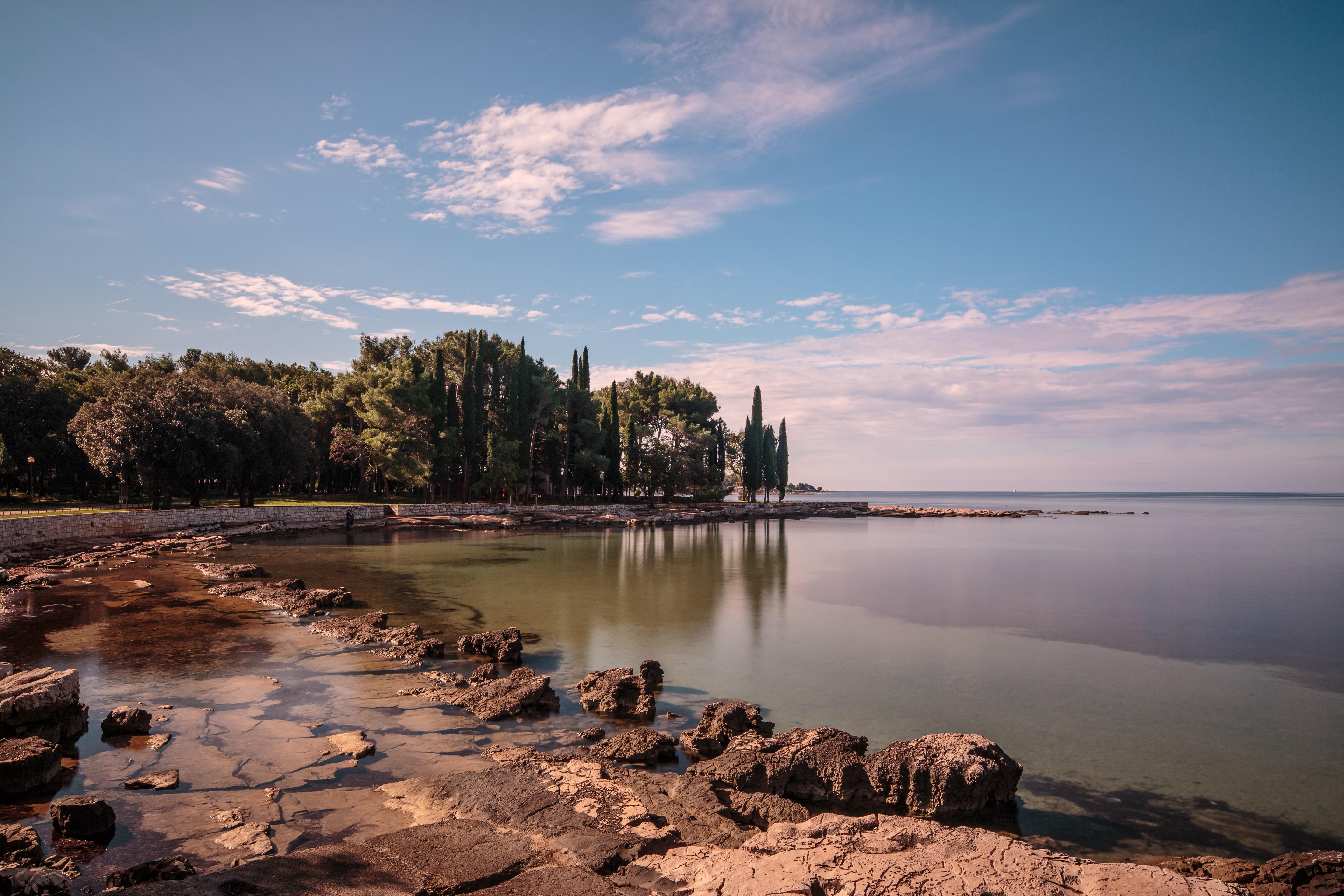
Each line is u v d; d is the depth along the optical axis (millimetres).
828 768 11984
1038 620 28406
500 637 20594
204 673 17516
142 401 52781
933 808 11367
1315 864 9094
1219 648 23703
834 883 7582
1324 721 16500
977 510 141125
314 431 76750
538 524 79375
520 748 13211
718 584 37281
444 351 89188
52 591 28625
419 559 44312
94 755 12164
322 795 10750
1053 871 7887
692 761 13250
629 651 22016
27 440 63594
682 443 111562
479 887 7707
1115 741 15141
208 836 9305
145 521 48281
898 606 31172
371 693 16344
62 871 8328
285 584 29672
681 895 7473
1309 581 40562
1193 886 7402
